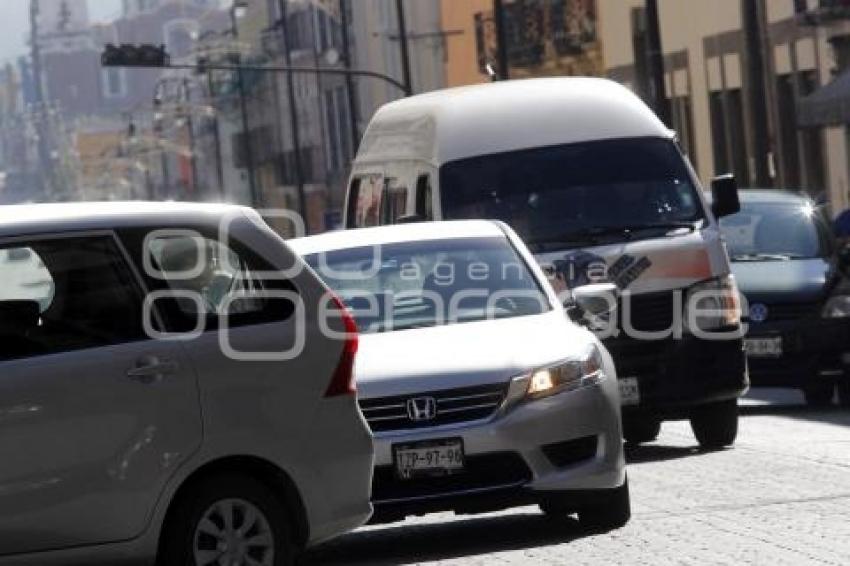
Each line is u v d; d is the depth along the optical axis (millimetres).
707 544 15945
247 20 162750
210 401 13945
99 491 13672
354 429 14422
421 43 100375
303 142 140250
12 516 13492
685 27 67125
